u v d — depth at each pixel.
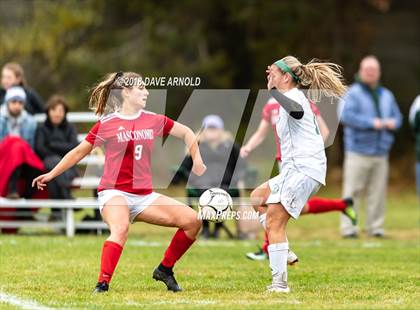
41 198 40.00
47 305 20.20
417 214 55.62
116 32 80.25
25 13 80.25
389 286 24.17
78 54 78.81
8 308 19.81
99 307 19.78
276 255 22.61
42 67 80.75
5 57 79.69
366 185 44.41
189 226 22.64
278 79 22.95
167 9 79.31
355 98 44.12
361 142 44.00
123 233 22.16
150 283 24.38
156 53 78.62
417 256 33.38
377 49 88.50
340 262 30.94
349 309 19.56
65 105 39.28
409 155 85.38
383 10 86.25
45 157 39.00
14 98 38.66
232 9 78.00
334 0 81.69
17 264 28.14
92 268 27.30
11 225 39.94
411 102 87.00
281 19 79.06
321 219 53.22
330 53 82.31
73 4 79.38
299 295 22.06
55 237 38.53
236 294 22.25
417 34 89.00
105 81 22.58
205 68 77.31
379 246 38.31
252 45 79.25
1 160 38.47
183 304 20.34
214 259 31.31
